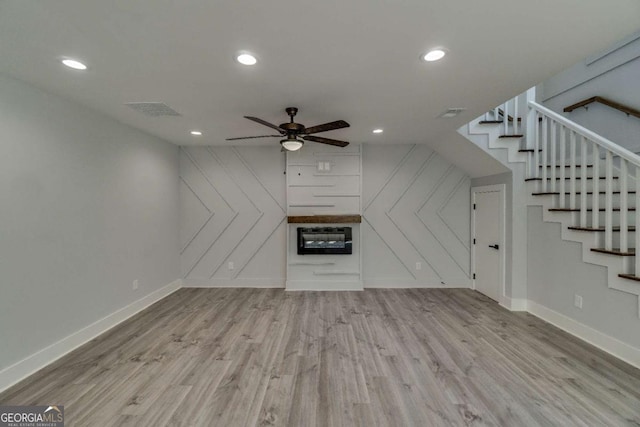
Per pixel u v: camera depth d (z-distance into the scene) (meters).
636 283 2.46
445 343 2.91
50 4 1.42
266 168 4.89
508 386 2.21
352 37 1.72
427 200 4.87
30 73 2.19
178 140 4.41
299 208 4.79
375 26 1.61
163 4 1.43
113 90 2.50
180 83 2.35
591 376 2.33
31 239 2.42
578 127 3.00
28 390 2.17
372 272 4.91
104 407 1.98
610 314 2.69
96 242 3.11
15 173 2.30
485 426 1.82
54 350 2.61
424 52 1.89
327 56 1.93
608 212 2.71
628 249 2.69
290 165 4.77
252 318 3.56
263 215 4.91
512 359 2.60
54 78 2.27
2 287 2.21
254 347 2.83
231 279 4.92
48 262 2.57
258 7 1.45
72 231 2.82
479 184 4.58
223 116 3.19
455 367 2.48
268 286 4.92
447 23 1.58
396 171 4.86
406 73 2.18
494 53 1.90
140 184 3.85
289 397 2.09
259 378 2.32
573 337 3.03
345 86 2.41
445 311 3.79
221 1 1.41
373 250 4.89
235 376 2.35
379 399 2.07
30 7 1.44
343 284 4.73
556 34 1.69
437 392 2.15
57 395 2.11
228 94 2.57
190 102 2.77
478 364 2.52
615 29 1.64
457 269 4.88
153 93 2.56
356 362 2.56
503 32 1.67
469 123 3.74
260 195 4.90
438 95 2.61
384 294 4.52
